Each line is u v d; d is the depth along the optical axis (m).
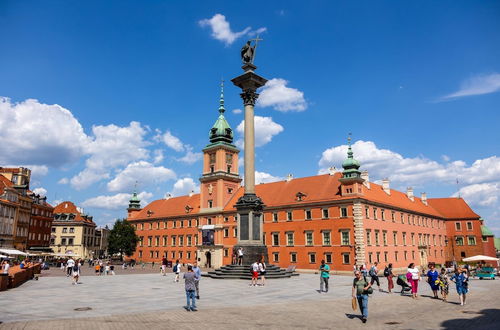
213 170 95.81
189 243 99.69
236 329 15.99
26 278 41.31
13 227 87.81
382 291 32.16
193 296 20.80
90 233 139.75
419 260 87.25
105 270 56.75
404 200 93.81
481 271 52.06
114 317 18.45
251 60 48.44
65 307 21.64
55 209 137.00
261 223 45.50
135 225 118.69
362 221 68.12
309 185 81.50
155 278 45.66
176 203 112.69
